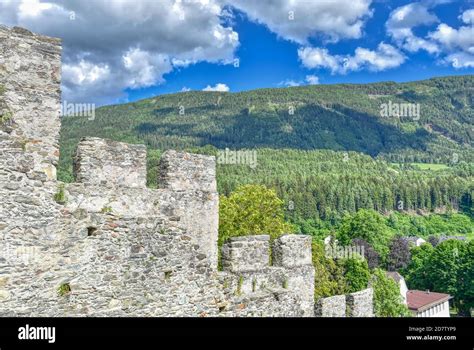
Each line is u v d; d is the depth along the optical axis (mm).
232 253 17172
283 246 21422
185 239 11438
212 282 11852
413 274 87438
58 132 10555
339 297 23047
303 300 21859
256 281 18000
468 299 80438
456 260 81750
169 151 18344
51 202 9922
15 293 9328
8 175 9602
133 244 10648
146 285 10750
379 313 47625
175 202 17625
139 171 16328
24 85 10320
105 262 10281
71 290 9875
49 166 10250
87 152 14891
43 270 9633
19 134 10000
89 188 11297
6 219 9438
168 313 11016
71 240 9969
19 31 10438
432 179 151500
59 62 10867
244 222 39062
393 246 92688
